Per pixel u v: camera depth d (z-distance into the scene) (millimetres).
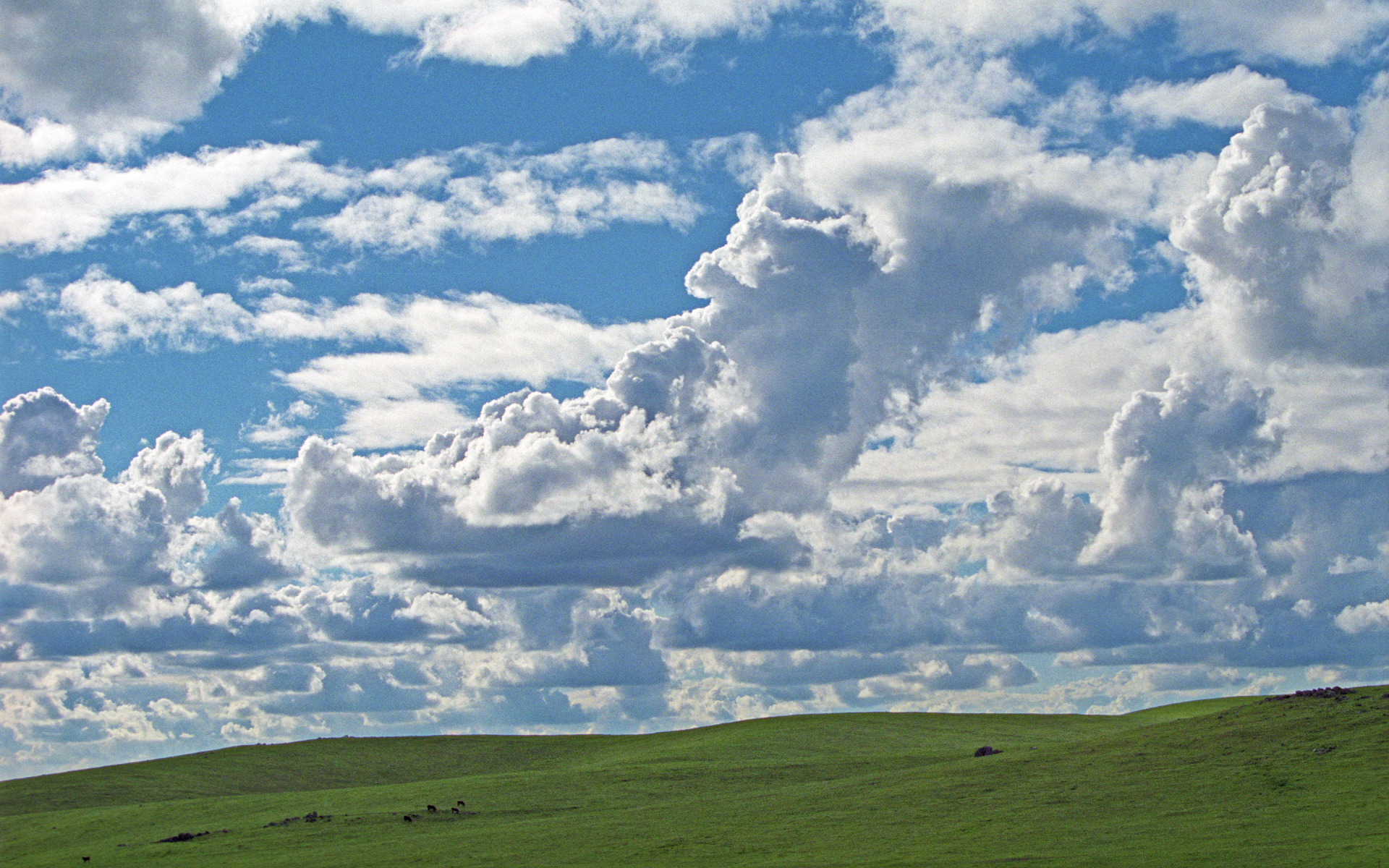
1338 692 108188
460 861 89125
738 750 156750
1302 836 73000
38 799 148750
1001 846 79500
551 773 140500
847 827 91688
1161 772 94812
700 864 82750
